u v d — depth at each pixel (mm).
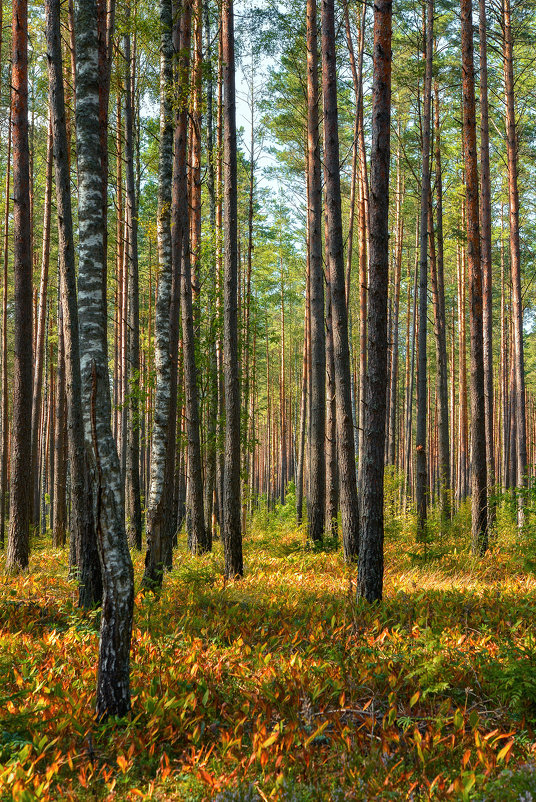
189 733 5102
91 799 4078
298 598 9555
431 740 4785
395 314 28984
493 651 6582
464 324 30625
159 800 4039
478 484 14148
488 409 19547
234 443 11836
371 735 4816
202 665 6465
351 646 7066
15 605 8977
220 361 19688
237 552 11766
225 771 4414
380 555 9023
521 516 18266
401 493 28391
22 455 12844
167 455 10820
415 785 4020
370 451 9094
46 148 23141
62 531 18219
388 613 8484
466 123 14273
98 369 5602
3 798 3996
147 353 21641
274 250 38125
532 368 49656
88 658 6809
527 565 10375
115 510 5465
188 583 10875
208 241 19547
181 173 13555
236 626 8047
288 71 22672
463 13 14195
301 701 5551
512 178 20125
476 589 10133
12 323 34438
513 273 19984
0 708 5309
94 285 5750
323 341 16203
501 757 4367
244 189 30219
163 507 10641
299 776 4309
